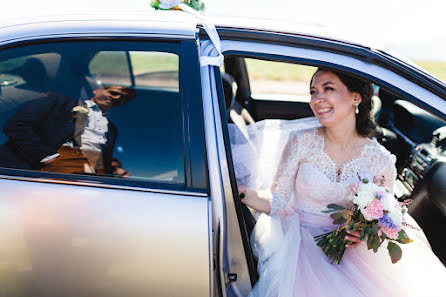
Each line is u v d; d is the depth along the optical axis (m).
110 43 1.50
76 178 1.43
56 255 1.36
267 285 1.72
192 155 1.43
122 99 1.56
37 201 1.38
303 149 1.87
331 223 1.91
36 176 1.42
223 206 1.44
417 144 2.47
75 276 1.37
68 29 1.51
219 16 1.81
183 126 1.46
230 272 1.61
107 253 1.36
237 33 1.61
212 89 1.51
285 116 2.97
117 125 1.52
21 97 1.51
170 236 1.37
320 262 1.79
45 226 1.36
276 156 2.28
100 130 1.50
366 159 1.84
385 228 1.57
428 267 1.76
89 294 1.39
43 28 1.50
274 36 1.61
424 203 2.25
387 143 2.63
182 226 1.38
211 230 1.39
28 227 1.36
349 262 1.79
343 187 1.82
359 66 1.61
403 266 1.75
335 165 1.85
